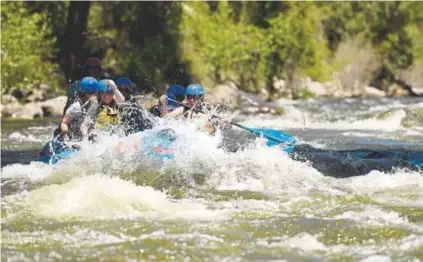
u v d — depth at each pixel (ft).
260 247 60.29
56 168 90.33
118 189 76.48
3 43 189.16
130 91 105.91
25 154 114.83
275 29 235.40
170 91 103.60
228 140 118.32
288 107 193.57
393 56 255.09
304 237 63.05
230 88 205.05
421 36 259.80
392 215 70.13
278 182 86.58
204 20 225.97
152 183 84.28
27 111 176.96
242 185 84.79
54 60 209.46
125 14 217.77
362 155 105.81
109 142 92.48
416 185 85.87
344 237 63.31
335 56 247.29
